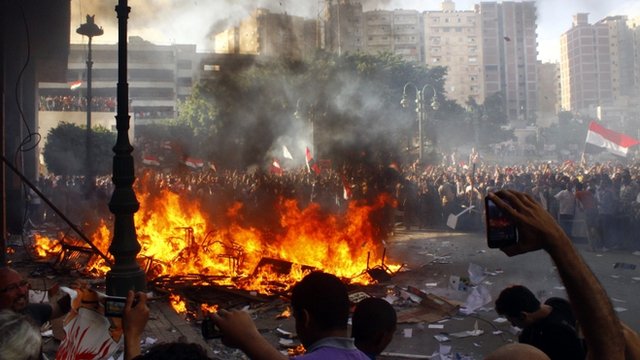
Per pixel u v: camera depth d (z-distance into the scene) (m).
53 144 44.31
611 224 14.63
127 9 7.95
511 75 143.00
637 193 15.03
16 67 20.23
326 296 2.11
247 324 1.84
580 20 138.12
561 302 3.75
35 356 2.01
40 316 3.59
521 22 142.38
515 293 3.68
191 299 9.15
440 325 7.85
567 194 15.95
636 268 11.80
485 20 141.25
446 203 21.02
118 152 7.78
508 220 1.58
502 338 7.23
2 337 1.92
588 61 135.75
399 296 9.42
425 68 54.56
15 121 19.75
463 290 9.83
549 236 1.44
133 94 105.75
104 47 98.56
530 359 1.61
